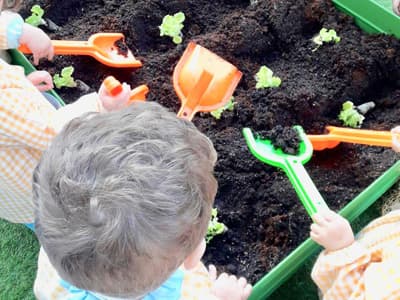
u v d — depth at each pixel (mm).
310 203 1123
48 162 681
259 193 1297
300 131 1271
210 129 1388
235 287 1058
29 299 1335
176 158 665
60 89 1456
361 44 1448
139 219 640
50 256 691
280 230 1239
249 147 1257
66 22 1580
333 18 1514
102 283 693
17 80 1067
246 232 1268
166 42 1535
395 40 1444
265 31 1498
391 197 1351
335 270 1048
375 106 1435
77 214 646
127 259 658
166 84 1454
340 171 1326
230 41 1481
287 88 1409
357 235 1163
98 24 1553
